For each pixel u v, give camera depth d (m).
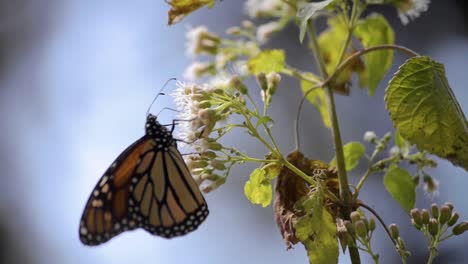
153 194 0.95
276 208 0.93
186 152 0.94
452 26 1.23
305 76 0.96
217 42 1.01
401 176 0.96
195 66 1.01
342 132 1.21
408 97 0.91
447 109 0.91
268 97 0.94
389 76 1.21
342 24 1.01
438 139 0.91
